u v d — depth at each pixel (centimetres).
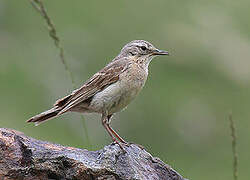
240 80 2278
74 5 2488
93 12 2481
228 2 2695
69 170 735
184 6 2625
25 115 1761
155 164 808
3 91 1848
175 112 2048
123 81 910
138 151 817
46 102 1861
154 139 1927
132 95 927
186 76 2259
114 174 744
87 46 2238
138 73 927
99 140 1659
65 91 1930
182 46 2369
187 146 1917
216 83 2256
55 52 2120
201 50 2369
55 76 1980
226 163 1839
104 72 914
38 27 2308
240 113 2094
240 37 2470
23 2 2412
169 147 1917
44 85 1927
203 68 2305
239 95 2206
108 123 912
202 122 2011
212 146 1930
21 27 2294
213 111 2100
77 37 2278
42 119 885
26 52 2120
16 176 725
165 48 2359
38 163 732
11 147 741
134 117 1942
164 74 2255
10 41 2189
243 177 1773
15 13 2356
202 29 2489
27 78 1950
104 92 905
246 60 2367
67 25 2359
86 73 2066
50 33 868
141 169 782
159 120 1986
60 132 1650
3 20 2317
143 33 2436
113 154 758
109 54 2247
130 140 1895
